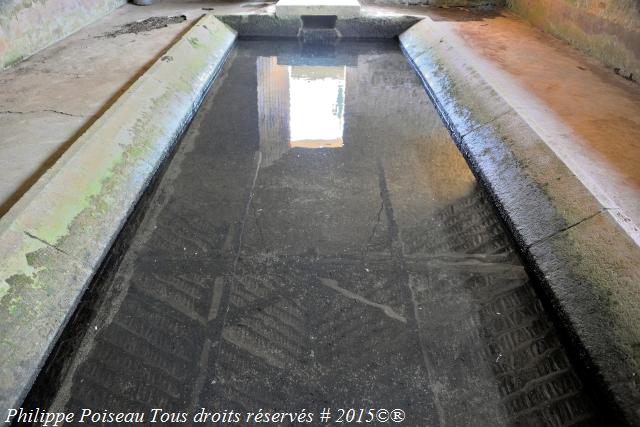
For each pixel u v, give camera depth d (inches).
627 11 104.5
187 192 85.8
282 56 162.2
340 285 66.6
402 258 71.4
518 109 89.7
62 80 105.7
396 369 55.2
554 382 53.6
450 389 53.1
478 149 93.1
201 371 54.7
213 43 150.7
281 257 71.4
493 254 72.1
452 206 82.9
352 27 174.2
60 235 61.8
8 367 48.2
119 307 62.5
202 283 66.7
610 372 49.5
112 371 54.3
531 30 149.8
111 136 81.1
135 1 182.9
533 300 64.1
